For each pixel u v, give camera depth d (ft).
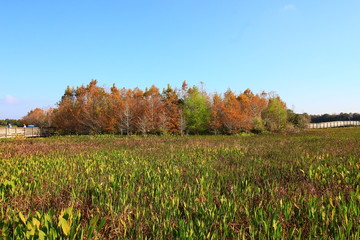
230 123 118.32
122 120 115.55
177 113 120.88
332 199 14.73
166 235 11.39
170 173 22.45
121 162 30.99
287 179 21.18
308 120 158.30
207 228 11.55
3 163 30.17
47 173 23.11
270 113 135.03
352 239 10.21
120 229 11.86
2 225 11.76
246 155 36.27
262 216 12.09
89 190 17.81
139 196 16.40
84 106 127.13
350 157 29.01
